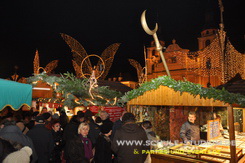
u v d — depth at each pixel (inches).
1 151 83.4
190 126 195.0
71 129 199.6
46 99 372.2
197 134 195.6
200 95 167.5
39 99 377.4
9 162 81.8
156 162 180.4
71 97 328.5
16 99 185.2
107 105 344.5
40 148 159.6
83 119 205.8
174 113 226.7
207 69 1464.1
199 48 1606.8
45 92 362.6
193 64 1568.7
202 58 1517.0
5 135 129.8
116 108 327.9
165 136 226.1
